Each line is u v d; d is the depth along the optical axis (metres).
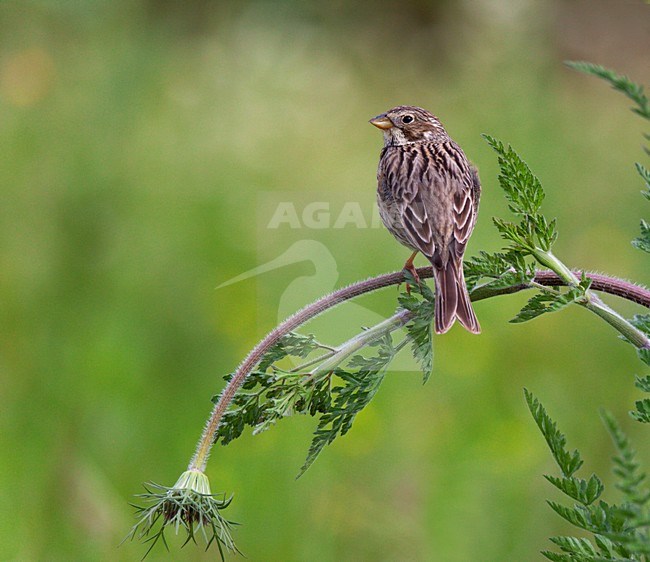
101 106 14.48
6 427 9.81
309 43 18.83
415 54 19.48
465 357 10.79
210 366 10.50
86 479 9.45
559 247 13.23
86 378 10.20
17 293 11.05
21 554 9.03
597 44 20.89
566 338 11.12
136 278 11.37
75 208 12.08
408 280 5.01
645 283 12.70
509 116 16.16
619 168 15.16
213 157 14.94
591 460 10.08
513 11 19.00
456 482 9.62
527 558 9.19
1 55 15.79
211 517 4.59
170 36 17.67
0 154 12.76
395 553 9.28
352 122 17.23
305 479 9.59
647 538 3.25
